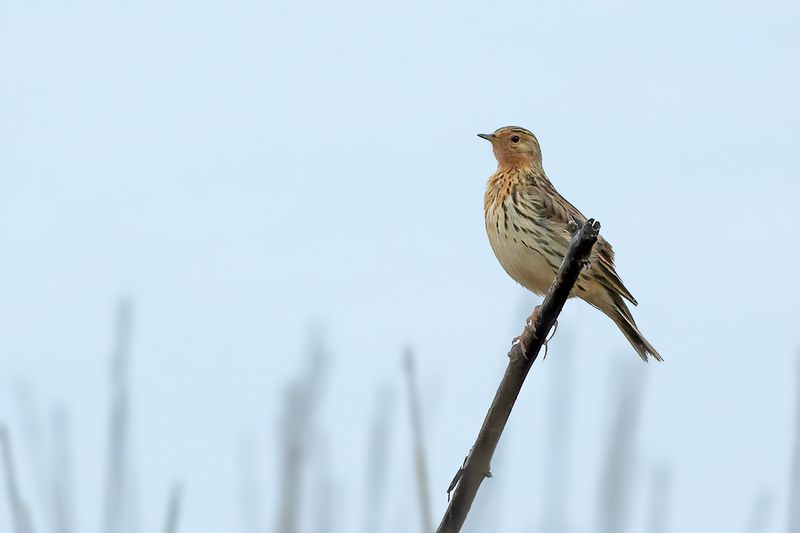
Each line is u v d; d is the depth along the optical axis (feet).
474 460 23.09
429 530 19.15
